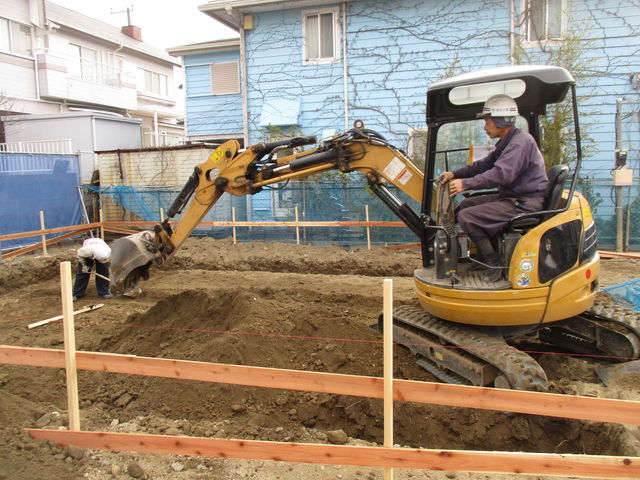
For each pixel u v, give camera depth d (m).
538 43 12.66
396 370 5.40
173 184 15.82
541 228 4.48
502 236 4.72
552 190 4.62
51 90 20.41
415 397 3.25
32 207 13.42
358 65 13.98
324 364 5.46
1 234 12.59
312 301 8.11
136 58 26.77
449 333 4.89
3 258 10.91
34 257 10.94
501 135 4.83
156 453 3.79
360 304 7.95
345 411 4.82
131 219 15.06
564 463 2.93
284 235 13.43
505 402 3.13
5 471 3.51
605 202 11.82
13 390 5.25
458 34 13.17
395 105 13.86
